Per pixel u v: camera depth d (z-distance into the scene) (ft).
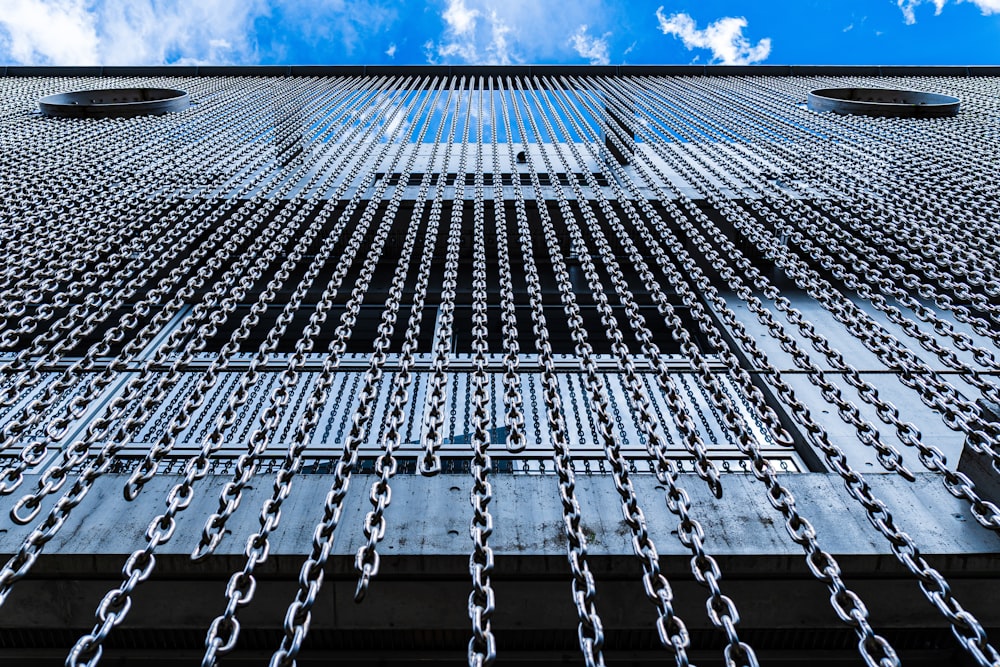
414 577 6.31
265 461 9.91
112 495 6.81
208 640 4.34
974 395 10.99
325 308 10.06
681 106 34.96
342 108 35.14
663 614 4.69
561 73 47.44
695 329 15.96
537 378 12.84
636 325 9.37
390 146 25.99
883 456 7.00
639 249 19.75
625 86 42.88
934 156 22.76
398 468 9.94
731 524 6.53
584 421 11.43
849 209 16.96
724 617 4.60
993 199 17.10
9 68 44.37
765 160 23.08
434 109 34.83
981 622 6.59
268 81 44.32
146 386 12.07
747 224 15.64
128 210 16.35
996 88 39.78
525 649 7.29
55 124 28.73
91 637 4.30
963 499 6.75
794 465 9.82
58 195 17.39
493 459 10.32
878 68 46.55
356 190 19.88
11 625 6.45
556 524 6.50
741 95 38.01
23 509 6.56
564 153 28.14
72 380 8.08
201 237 17.35
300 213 16.92
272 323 16.38
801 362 8.40
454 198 18.99
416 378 12.77
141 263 12.87
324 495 6.84
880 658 4.41
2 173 19.30
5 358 13.25
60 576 6.19
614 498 6.88
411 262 19.08
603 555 6.15
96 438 6.64
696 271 11.75
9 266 12.21
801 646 7.20
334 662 7.11
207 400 11.80
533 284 11.46
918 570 5.13
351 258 12.87
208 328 9.18
